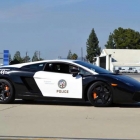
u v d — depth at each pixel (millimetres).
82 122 6449
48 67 9133
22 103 9516
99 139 5047
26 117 7023
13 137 5203
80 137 5203
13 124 6254
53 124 6258
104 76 8547
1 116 7125
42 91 9023
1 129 5812
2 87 9289
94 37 117438
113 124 6258
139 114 7434
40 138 5133
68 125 6160
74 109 8250
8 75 9203
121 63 87125
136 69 84312
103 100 8570
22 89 9141
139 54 92500
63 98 8875
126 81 8586
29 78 9102
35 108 8438
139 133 5492
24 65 9344
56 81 8906
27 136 5273
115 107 8617
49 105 9094
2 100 9305
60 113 7582
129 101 8430
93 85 8602
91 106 8867
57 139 5066
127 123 6355
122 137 5199
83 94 8703
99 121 6555
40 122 6453
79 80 8711
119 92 8430
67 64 8984
